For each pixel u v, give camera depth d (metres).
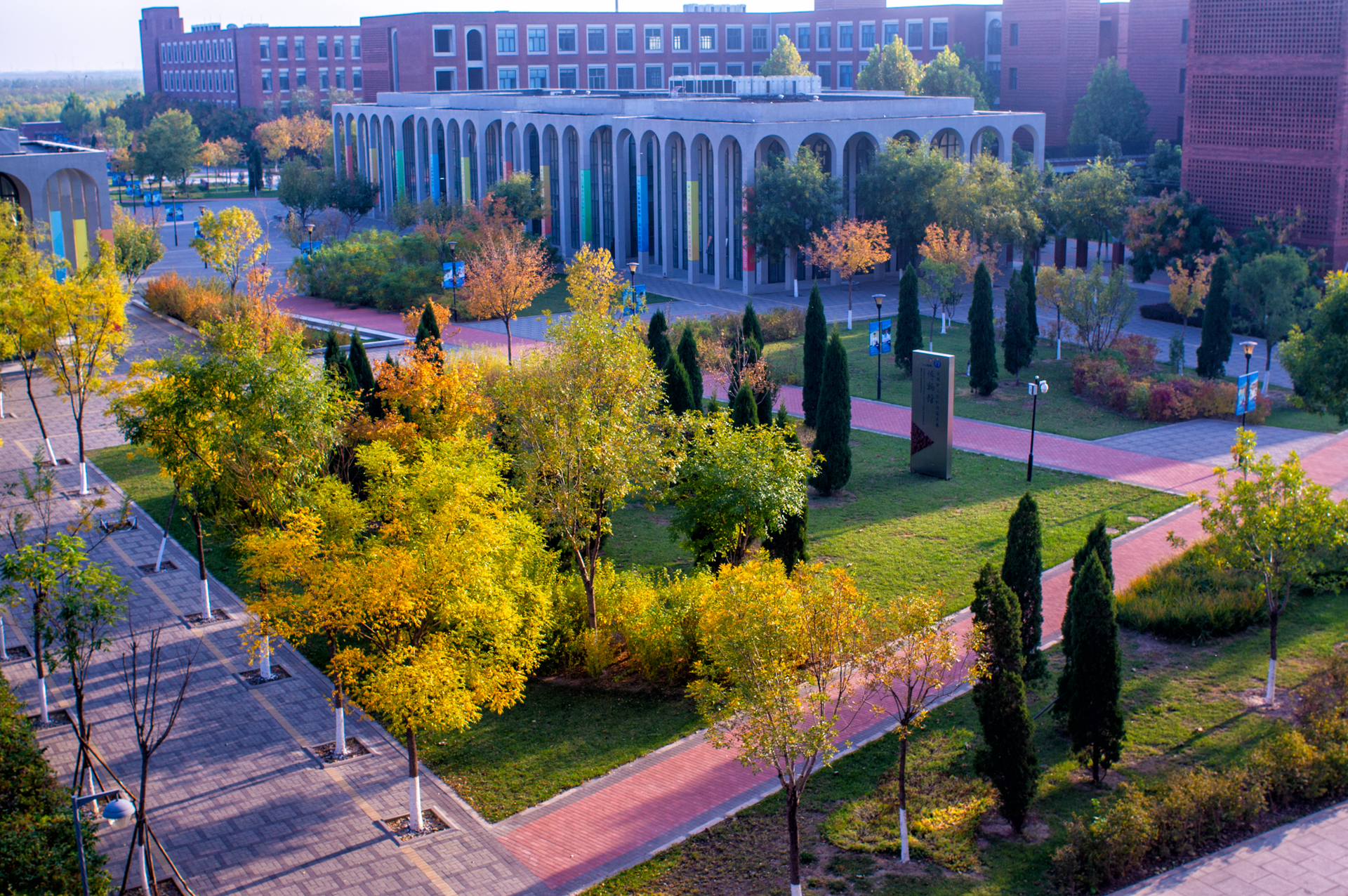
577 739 26.86
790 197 76.56
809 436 46.06
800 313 68.44
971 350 55.62
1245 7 70.38
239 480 30.11
